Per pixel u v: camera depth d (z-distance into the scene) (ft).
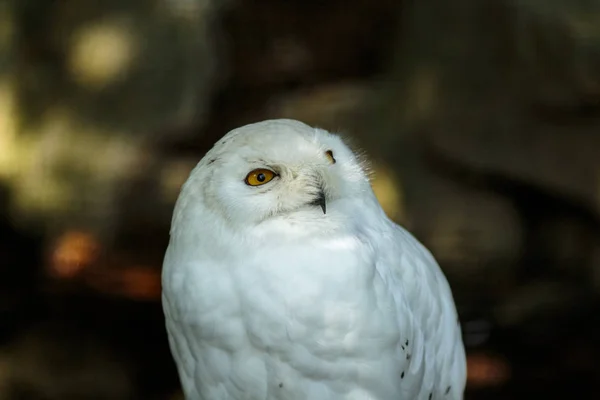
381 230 15.29
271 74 48.80
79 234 44.73
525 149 39.45
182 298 14.89
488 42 39.96
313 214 14.40
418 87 42.88
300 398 14.83
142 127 46.34
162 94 46.75
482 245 39.99
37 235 45.88
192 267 14.76
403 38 45.88
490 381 33.94
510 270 40.04
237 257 14.47
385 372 14.73
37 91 47.06
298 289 14.24
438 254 40.22
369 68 49.21
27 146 46.47
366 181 15.33
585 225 39.68
